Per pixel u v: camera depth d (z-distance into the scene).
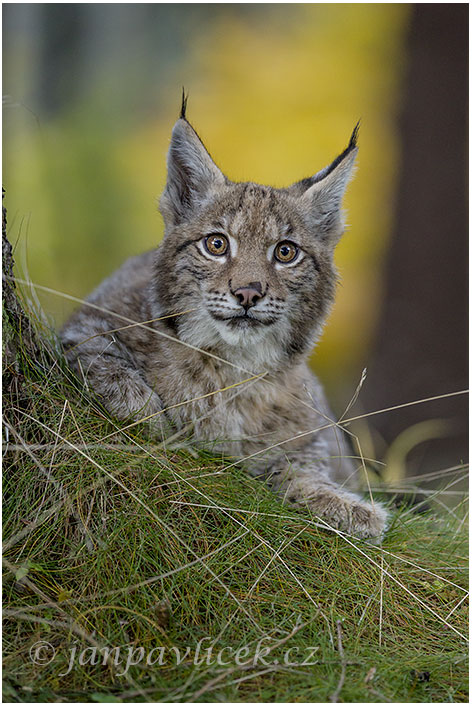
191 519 6.59
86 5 19.38
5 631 5.64
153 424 7.32
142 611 5.80
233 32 20.69
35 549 6.08
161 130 20.52
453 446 14.07
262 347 7.88
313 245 8.17
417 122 14.93
